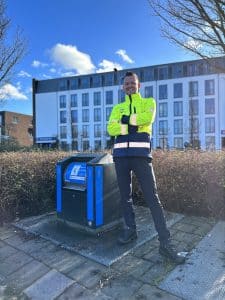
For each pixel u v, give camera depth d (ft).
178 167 18.58
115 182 16.02
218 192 17.30
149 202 13.57
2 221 18.07
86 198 15.40
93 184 15.10
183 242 14.37
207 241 14.32
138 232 15.57
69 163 16.90
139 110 14.01
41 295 11.54
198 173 17.90
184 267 12.26
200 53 21.44
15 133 230.07
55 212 19.95
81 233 15.87
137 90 14.44
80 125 215.92
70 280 12.09
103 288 11.44
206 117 181.98
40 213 19.81
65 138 219.00
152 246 14.16
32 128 241.14
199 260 12.68
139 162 13.75
